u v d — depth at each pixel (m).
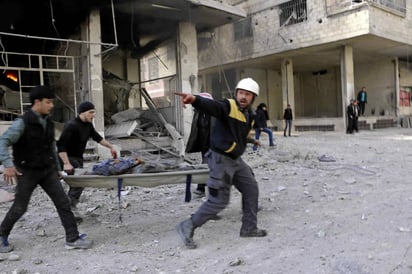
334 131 21.89
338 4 19.52
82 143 5.16
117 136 11.36
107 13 12.45
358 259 3.54
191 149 6.19
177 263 3.67
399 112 25.97
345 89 21.44
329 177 7.65
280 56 23.44
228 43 25.00
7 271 3.57
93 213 5.57
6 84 13.17
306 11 20.95
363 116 23.64
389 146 12.85
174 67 13.86
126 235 4.55
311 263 3.53
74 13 11.73
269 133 12.72
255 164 9.32
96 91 11.19
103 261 3.76
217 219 5.05
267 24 22.70
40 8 11.39
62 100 12.20
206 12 12.57
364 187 6.60
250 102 4.02
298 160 10.03
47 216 5.50
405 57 25.80
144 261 3.74
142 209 5.77
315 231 4.41
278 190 6.64
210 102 3.81
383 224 4.53
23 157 3.89
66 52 11.94
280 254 3.79
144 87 15.62
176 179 4.79
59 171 4.30
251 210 4.30
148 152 11.53
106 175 4.60
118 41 15.41
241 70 27.31
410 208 5.14
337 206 5.45
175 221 5.07
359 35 18.86
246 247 4.02
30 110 3.93
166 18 13.11
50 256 3.93
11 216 3.97
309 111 31.58
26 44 13.65
